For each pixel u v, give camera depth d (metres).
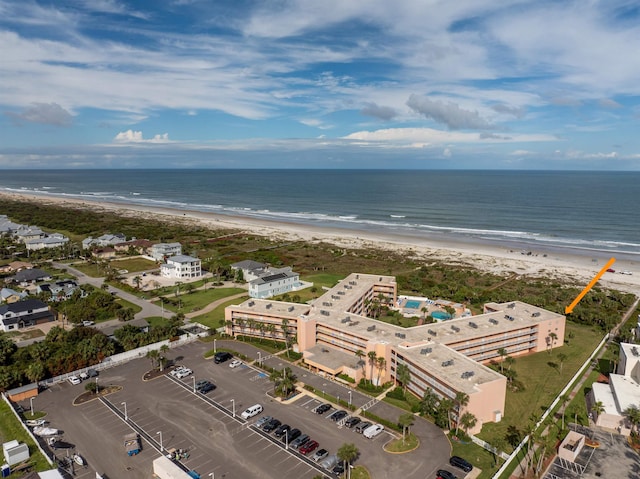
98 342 118.44
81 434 85.62
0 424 88.19
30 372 102.06
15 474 73.81
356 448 80.69
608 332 143.88
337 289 152.00
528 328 125.69
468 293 174.75
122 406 95.75
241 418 91.50
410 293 184.88
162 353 122.44
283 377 103.56
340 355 117.44
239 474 74.69
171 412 93.56
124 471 75.06
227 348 126.75
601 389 100.50
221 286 189.00
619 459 79.62
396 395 101.06
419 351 104.94
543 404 99.50
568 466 77.38
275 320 131.00
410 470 76.00
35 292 174.00
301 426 88.94
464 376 93.12
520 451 81.38
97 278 197.88
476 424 87.62
